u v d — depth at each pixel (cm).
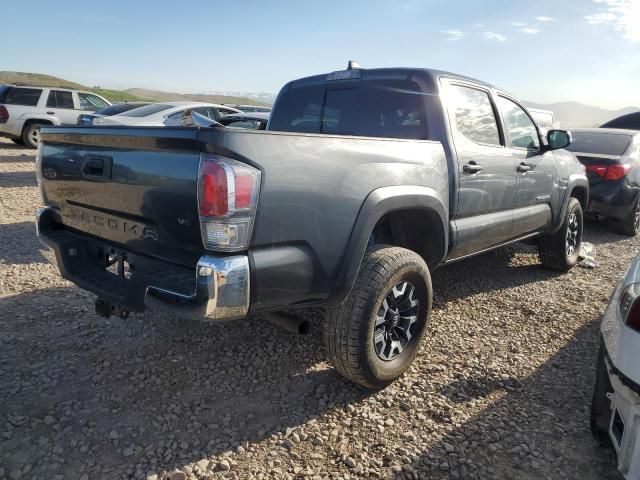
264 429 266
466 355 355
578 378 327
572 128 839
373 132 390
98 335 363
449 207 357
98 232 282
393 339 308
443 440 262
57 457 240
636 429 205
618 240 738
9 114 1434
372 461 245
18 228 653
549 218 500
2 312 391
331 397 297
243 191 217
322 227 251
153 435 259
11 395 286
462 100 383
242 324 389
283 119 460
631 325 213
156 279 241
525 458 250
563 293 487
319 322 396
